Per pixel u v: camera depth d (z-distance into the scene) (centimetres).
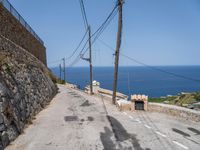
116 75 1884
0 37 1362
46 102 1872
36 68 2117
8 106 921
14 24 1891
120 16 1767
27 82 1447
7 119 870
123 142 871
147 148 808
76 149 790
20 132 959
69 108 1677
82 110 1590
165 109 1402
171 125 1129
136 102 1539
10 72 1165
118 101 1755
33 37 2958
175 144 850
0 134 774
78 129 1050
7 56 1318
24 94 1253
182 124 1147
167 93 8294
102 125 1133
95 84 3206
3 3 1602
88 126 1109
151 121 1217
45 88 2072
